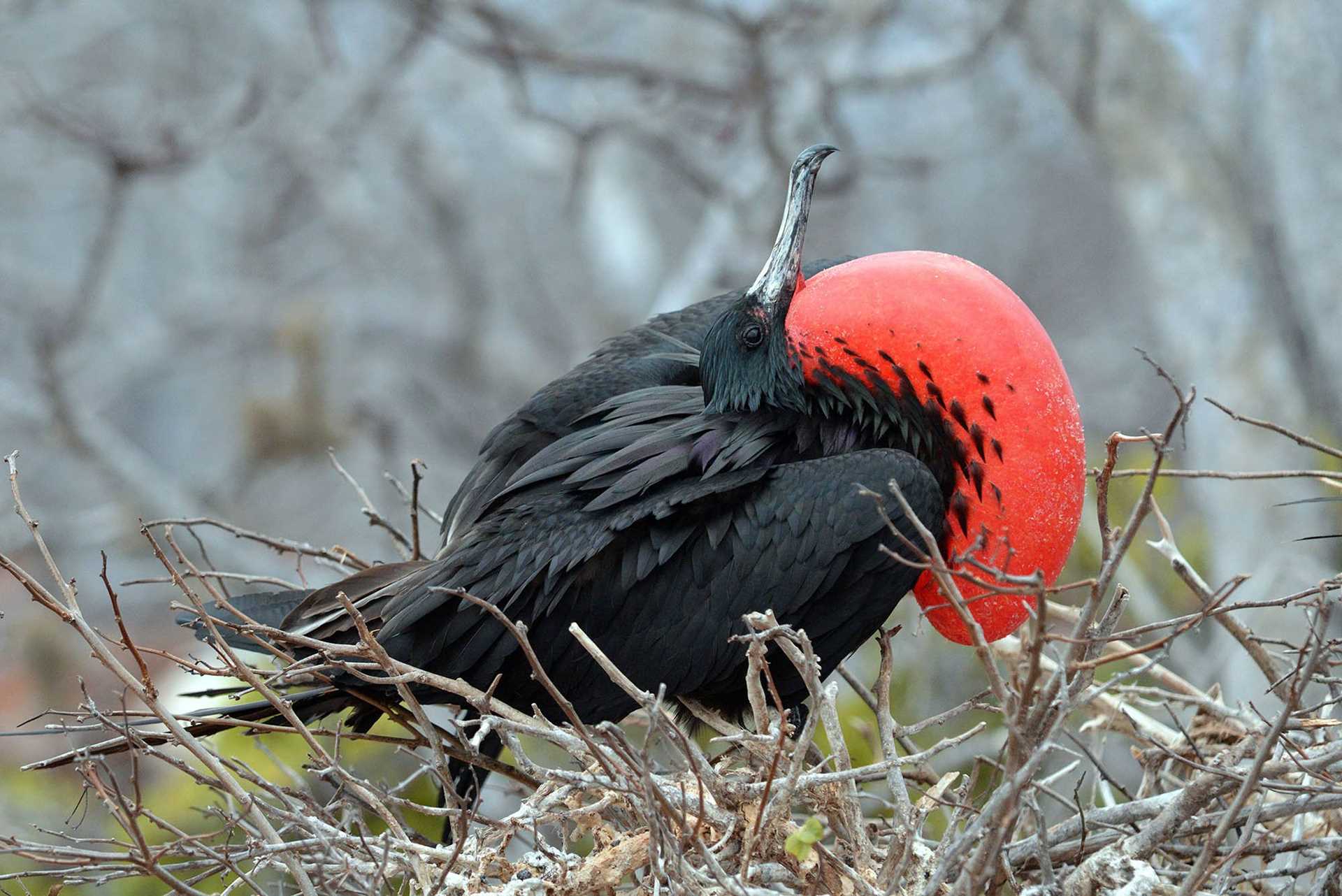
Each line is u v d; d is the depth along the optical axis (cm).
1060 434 686
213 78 2102
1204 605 610
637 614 714
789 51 1655
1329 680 597
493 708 648
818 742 1084
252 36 2084
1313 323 1409
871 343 710
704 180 1786
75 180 2175
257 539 776
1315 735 683
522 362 2409
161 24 2072
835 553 690
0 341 2131
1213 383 1388
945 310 696
